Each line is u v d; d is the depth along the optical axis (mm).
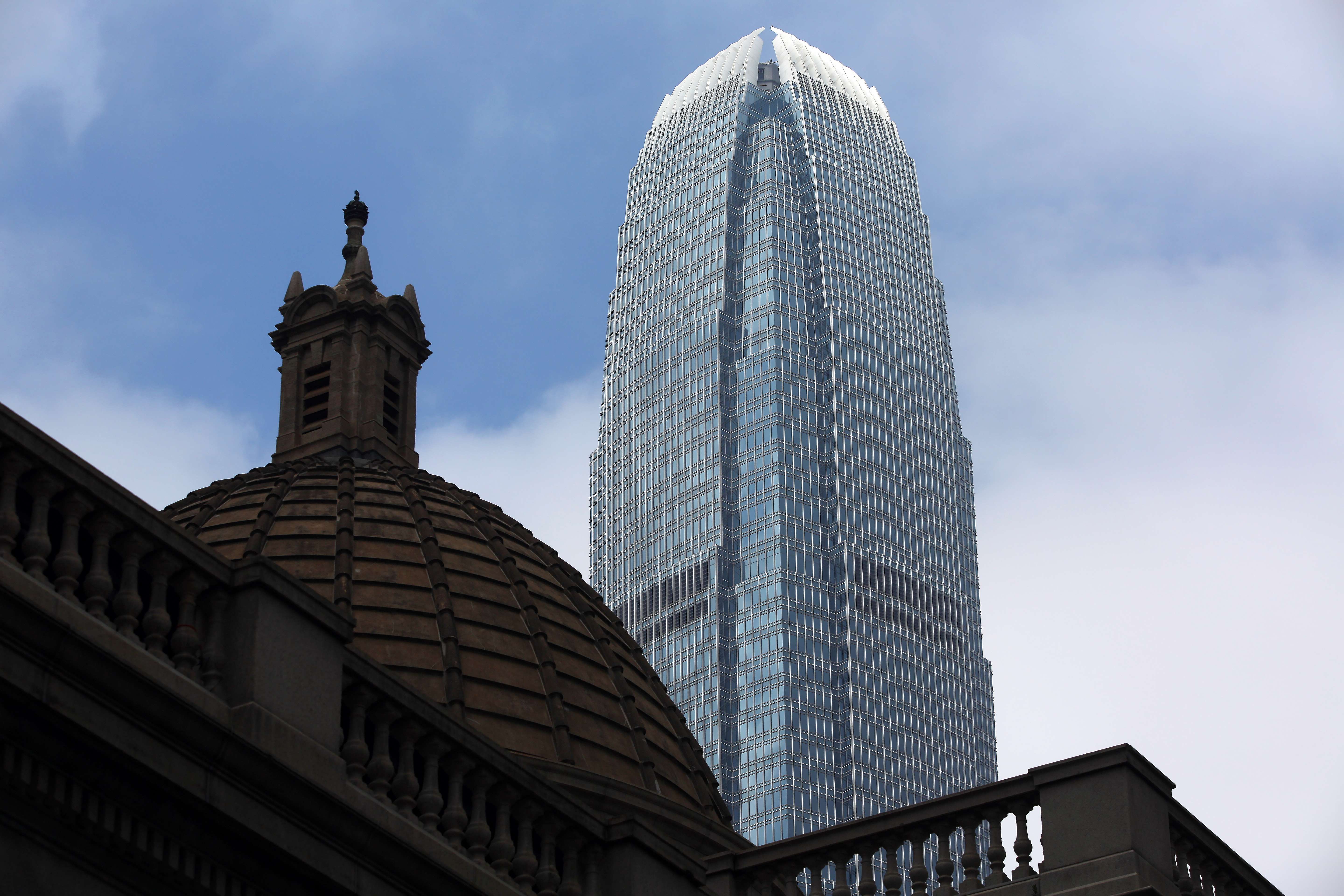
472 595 78875
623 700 80938
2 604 29188
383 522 82062
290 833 32906
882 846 50875
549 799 38812
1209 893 50594
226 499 84500
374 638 74062
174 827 31438
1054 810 48750
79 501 31562
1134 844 47312
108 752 30344
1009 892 48375
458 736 37062
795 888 57719
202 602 33656
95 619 30906
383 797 35312
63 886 29891
